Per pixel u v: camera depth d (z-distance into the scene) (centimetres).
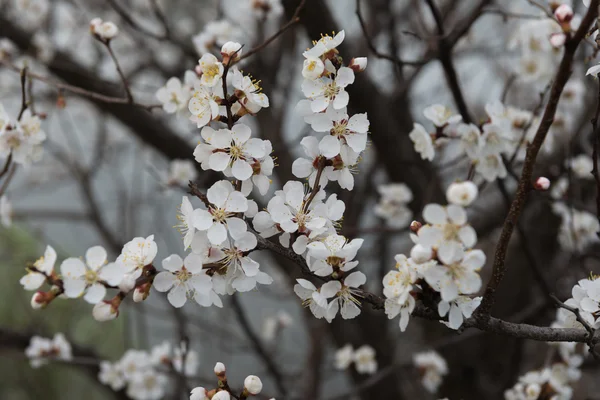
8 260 145
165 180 109
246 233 55
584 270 81
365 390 127
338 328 127
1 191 71
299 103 57
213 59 56
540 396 70
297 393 131
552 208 97
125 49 136
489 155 70
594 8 51
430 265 53
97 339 165
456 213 51
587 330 56
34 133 68
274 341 141
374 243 120
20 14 120
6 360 165
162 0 147
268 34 126
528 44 82
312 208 56
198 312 145
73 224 190
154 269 56
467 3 128
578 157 96
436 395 129
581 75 98
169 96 72
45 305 55
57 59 111
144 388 98
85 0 133
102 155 142
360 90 97
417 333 142
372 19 112
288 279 127
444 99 130
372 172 117
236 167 56
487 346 121
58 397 169
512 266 120
